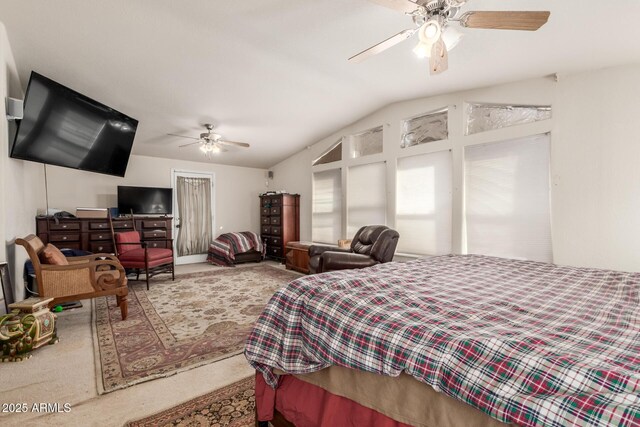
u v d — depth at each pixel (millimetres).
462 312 1115
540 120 2990
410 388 907
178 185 6082
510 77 3037
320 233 5676
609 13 1836
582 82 2744
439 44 1771
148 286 4016
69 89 3064
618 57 2420
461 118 3586
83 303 3422
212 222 6508
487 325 984
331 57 2883
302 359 1228
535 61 2623
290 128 4941
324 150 5523
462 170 3580
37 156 2811
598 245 2672
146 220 5148
